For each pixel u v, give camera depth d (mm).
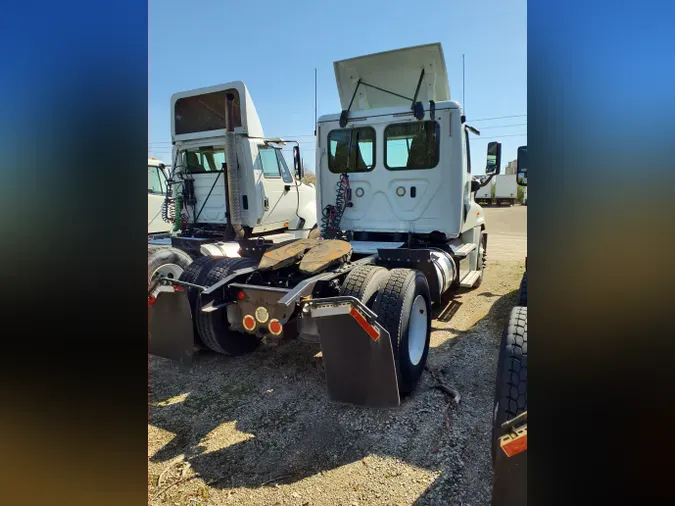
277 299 3293
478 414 2955
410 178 4781
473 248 5766
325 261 3529
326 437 2738
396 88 5035
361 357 2639
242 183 6332
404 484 2283
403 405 3105
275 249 3996
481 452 2533
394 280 3256
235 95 6230
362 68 5004
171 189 6816
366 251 4445
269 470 2434
